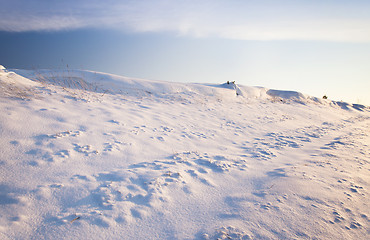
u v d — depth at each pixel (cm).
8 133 505
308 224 302
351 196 382
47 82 1180
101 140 586
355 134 1068
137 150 574
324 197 375
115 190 375
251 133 938
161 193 383
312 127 1195
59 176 402
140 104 1102
